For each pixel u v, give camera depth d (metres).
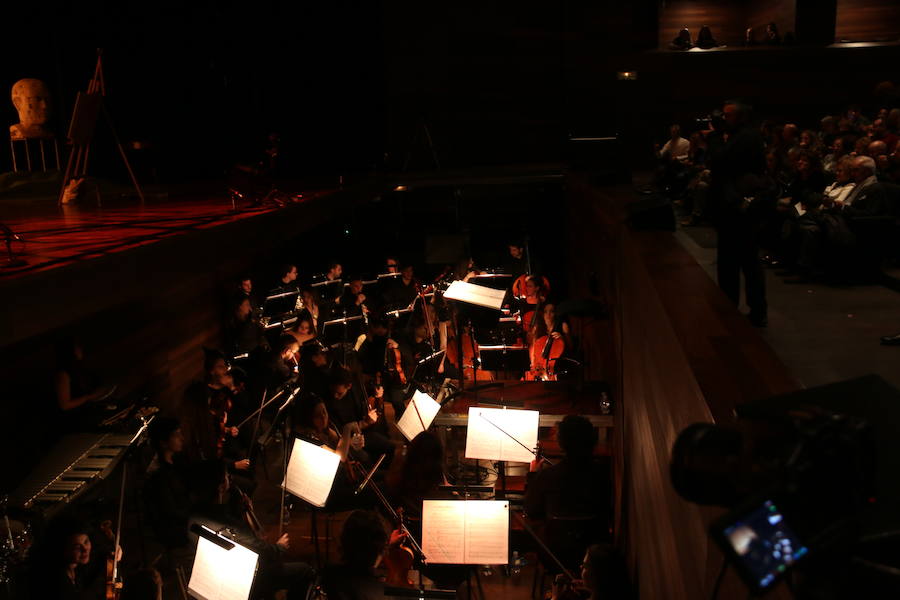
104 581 5.75
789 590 1.72
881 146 7.96
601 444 9.16
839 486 1.36
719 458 1.51
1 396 7.50
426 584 6.97
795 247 7.32
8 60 12.66
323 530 8.36
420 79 20.36
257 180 10.38
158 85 15.47
